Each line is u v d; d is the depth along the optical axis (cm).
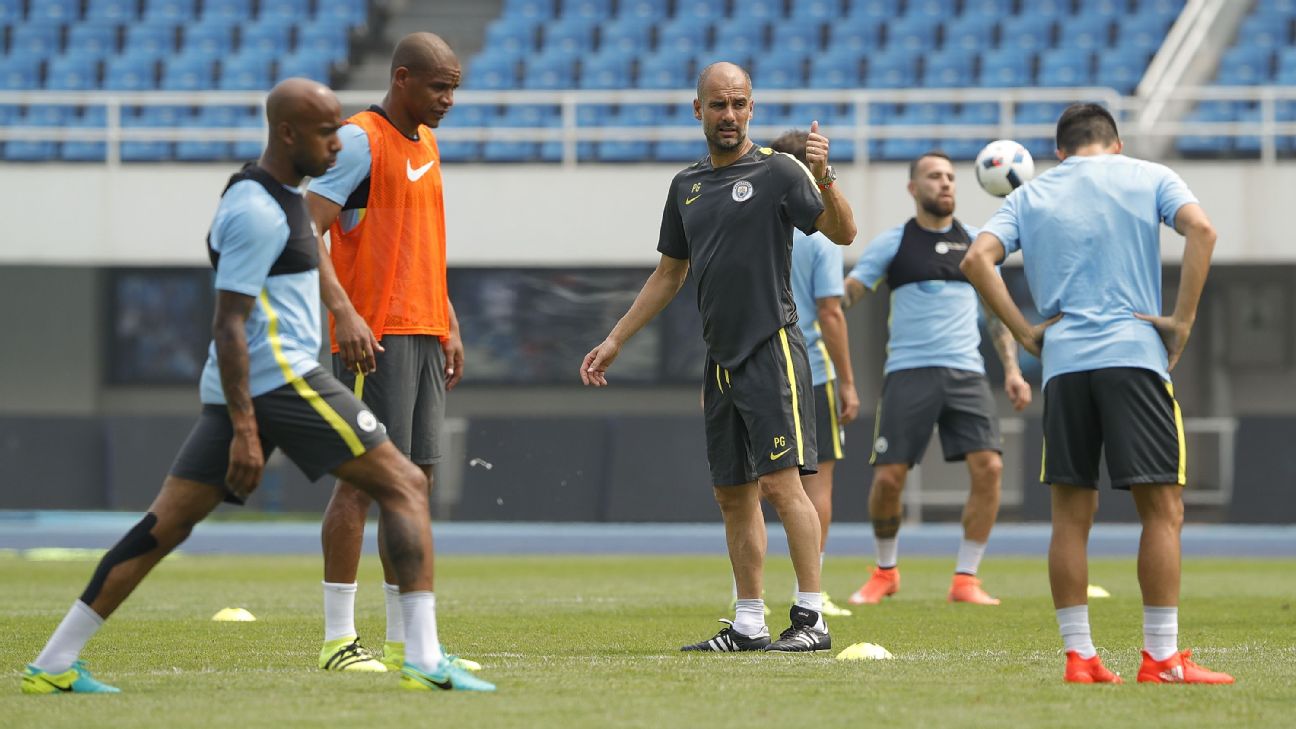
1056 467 1803
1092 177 1834
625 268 7438
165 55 8100
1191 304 1764
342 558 1983
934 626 2753
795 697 1661
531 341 7612
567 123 6631
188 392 7675
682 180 2302
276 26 8219
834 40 8081
